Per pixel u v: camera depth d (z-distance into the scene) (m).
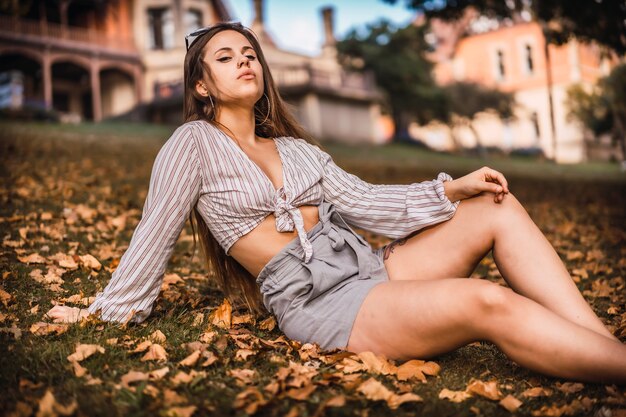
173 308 2.81
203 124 2.46
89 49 25.09
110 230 4.46
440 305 2.06
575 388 2.03
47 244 3.87
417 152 26.06
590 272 4.08
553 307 2.14
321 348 2.30
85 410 1.79
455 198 2.45
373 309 2.21
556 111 36.47
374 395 1.92
